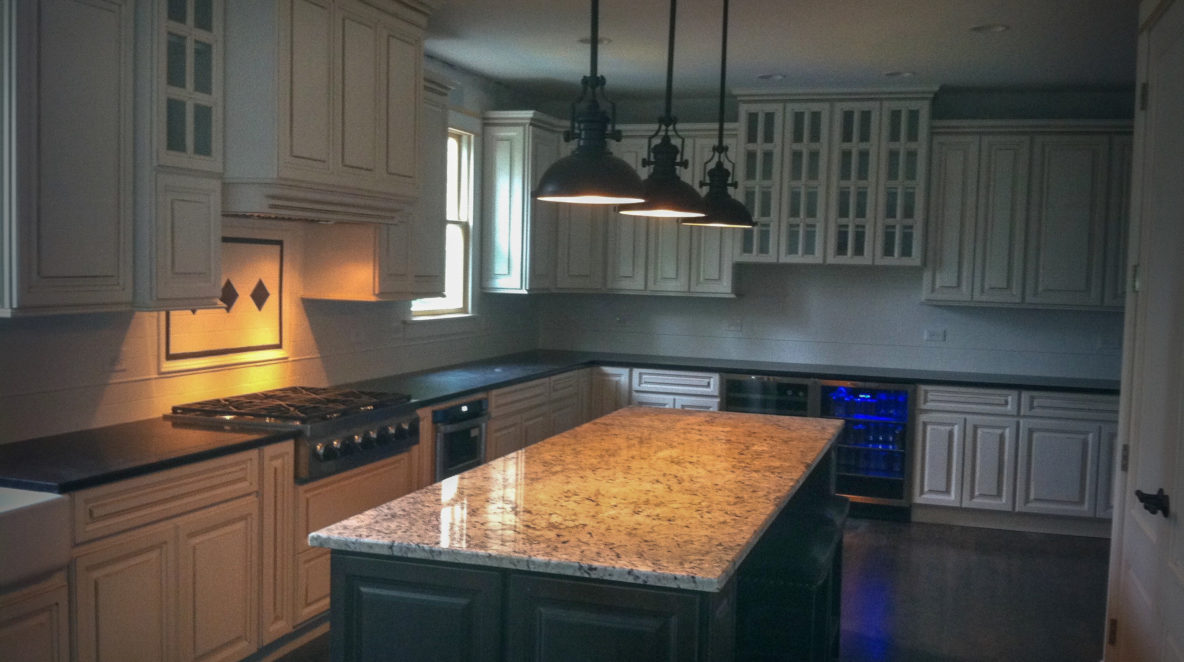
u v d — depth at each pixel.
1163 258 2.83
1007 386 5.83
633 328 7.20
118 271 3.19
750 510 2.56
